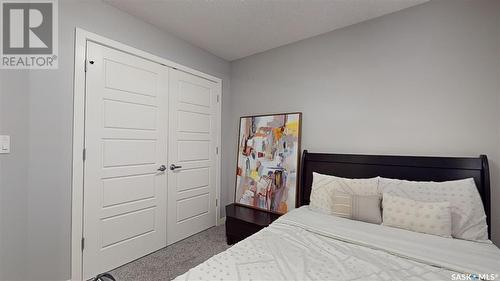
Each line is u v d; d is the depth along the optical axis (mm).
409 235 1518
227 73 3506
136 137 2334
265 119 3062
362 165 2229
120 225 2207
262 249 1362
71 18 1883
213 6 2139
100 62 2062
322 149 2602
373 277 1088
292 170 2734
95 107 2029
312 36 2709
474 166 1733
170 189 2676
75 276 1891
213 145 3268
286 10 2180
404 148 2109
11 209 1608
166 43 2609
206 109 3150
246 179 3164
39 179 1726
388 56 2207
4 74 1597
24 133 1663
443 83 1941
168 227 2650
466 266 1153
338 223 1764
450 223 1521
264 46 3002
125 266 2201
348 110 2432
